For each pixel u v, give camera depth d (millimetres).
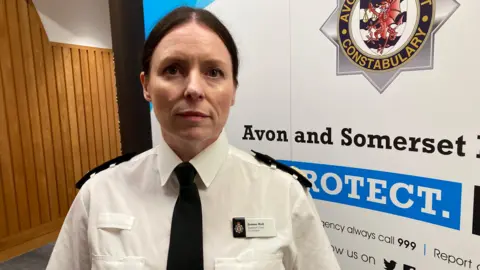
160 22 693
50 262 810
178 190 744
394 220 991
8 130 3047
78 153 3748
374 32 960
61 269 799
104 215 740
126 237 711
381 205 1012
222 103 665
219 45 657
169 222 718
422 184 923
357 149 1036
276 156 1209
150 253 693
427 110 895
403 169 955
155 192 755
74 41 3613
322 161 1112
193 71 639
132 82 1480
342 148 1065
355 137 1033
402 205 970
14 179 3109
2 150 3002
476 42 807
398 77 935
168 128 661
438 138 884
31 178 3260
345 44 1017
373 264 1050
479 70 808
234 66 717
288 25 1125
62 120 3547
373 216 1031
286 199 752
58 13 3412
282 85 1164
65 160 3602
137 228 718
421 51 889
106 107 4055
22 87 3141
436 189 901
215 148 751
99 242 722
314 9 1067
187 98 625
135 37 1432
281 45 1147
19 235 3148
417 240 953
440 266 917
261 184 764
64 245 809
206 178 739
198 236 691
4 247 3020
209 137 677
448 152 872
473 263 862
